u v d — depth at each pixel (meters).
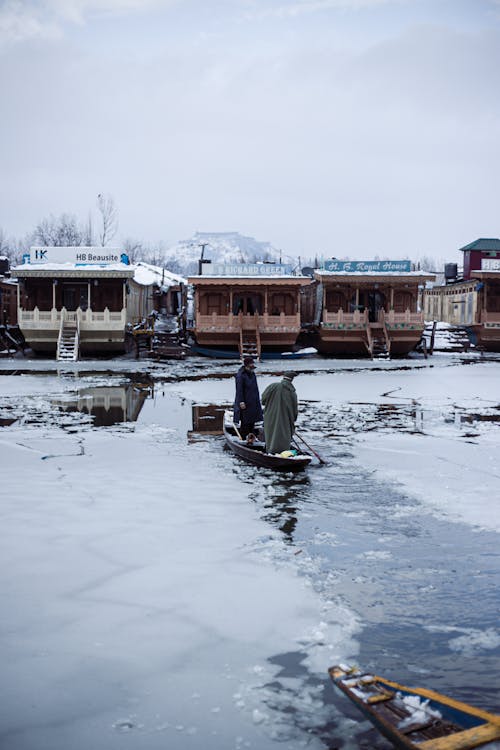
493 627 5.49
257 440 12.75
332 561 7.02
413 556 7.20
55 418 17.42
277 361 39.56
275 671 4.71
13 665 4.71
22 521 8.30
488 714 3.78
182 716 4.14
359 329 41.78
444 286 55.06
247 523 8.33
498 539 7.77
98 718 4.10
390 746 3.87
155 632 5.26
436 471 11.37
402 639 5.25
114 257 40.34
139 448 13.36
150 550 7.25
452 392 23.84
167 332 46.88
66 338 38.56
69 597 5.93
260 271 42.28
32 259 40.44
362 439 14.48
